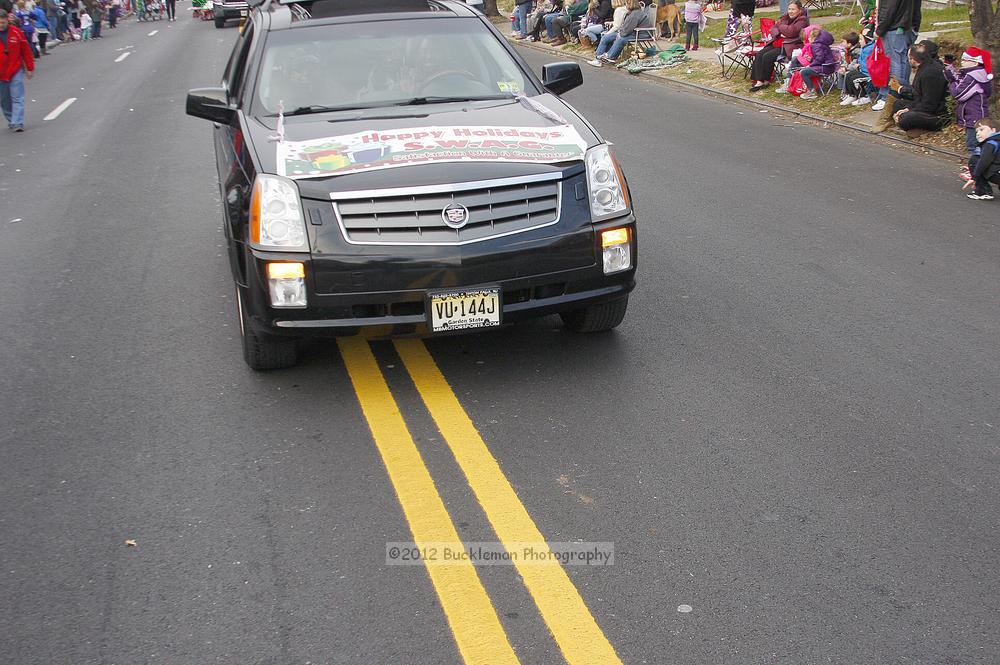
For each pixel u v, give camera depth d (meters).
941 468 4.09
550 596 3.31
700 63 17.78
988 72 9.75
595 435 4.42
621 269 4.89
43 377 5.26
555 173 4.74
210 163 10.96
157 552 3.64
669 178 9.65
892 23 11.87
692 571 3.43
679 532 3.66
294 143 4.92
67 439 4.55
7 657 3.09
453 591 3.35
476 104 5.51
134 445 4.47
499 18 31.03
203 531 3.77
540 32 25.31
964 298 6.11
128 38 34.16
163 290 6.62
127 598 3.38
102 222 8.51
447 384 5.00
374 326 4.61
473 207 4.60
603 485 4.01
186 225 8.30
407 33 5.96
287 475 4.16
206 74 20.23
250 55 5.82
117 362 5.43
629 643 3.06
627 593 3.31
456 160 4.70
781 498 3.88
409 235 4.54
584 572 3.44
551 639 3.09
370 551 3.60
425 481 4.08
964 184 9.12
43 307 6.36
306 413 4.73
